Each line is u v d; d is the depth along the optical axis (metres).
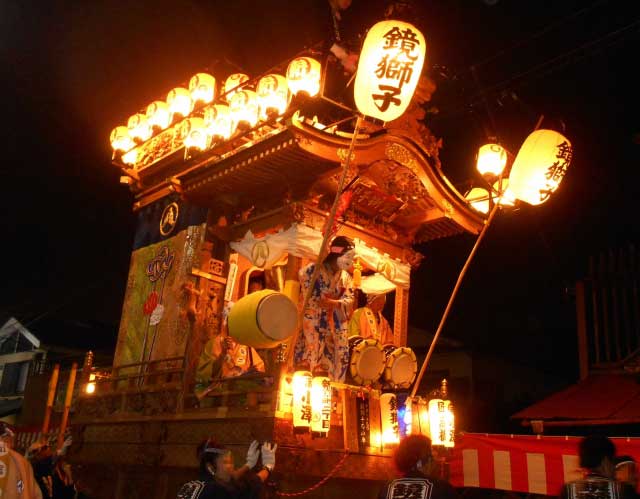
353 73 8.66
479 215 9.58
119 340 10.34
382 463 8.12
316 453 7.35
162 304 9.60
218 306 9.01
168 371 8.68
